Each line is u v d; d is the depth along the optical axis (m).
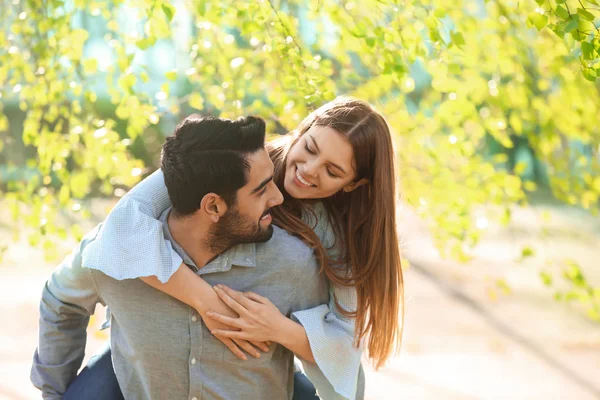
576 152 3.76
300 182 2.17
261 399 2.05
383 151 2.19
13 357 5.79
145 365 2.00
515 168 3.73
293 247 2.02
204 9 2.95
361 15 3.34
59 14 3.48
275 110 3.41
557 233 10.78
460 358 6.11
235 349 1.96
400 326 2.26
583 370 5.85
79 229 3.62
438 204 3.73
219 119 1.88
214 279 1.99
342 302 2.14
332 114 2.19
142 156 10.57
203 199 1.86
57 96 3.42
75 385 2.13
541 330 6.88
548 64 3.52
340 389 2.04
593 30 2.34
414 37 2.98
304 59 2.92
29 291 7.70
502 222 3.77
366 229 2.19
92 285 2.03
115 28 3.28
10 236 9.05
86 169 3.64
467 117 3.66
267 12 2.83
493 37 3.52
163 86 3.30
